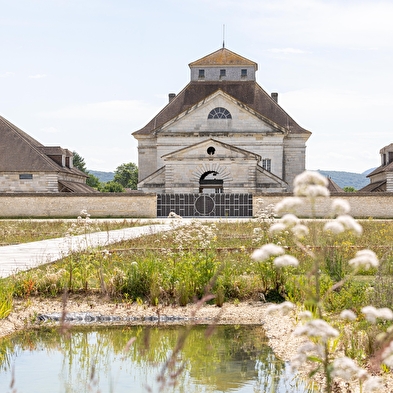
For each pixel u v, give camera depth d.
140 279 15.02
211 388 8.82
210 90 71.88
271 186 56.50
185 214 52.12
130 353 10.74
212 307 14.25
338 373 5.67
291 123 67.81
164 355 10.60
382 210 48.38
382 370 8.70
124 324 13.01
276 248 5.27
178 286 14.59
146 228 33.56
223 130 64.56
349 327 11.05
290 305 5.93
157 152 64.69
